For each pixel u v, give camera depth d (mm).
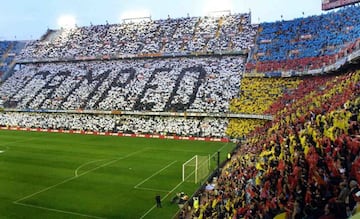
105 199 34000
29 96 91562
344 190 14070
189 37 95375
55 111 84750
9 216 29703
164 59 93500
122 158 51312
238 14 98688
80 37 108750
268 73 75250
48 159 50406
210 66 85812
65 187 37469
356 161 15805
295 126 35750
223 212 24703
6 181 39500
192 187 37750
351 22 73250
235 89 76438
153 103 78938
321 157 20078
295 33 83125
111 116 80312
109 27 109188
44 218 29312
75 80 93312
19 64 107312
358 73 40812
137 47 97125
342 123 23922
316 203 15086
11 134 74875
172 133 71812
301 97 59719
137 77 88438
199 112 72938
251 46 85938
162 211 31172
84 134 75750
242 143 57656
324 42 74188
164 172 43531
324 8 73250
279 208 17828
